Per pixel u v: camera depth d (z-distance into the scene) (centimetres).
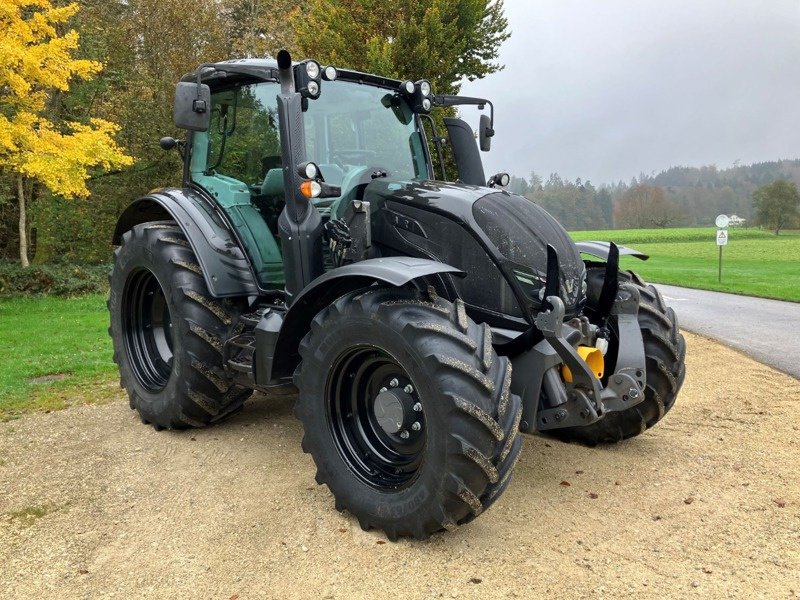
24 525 318
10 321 1035
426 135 467
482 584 258
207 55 2006
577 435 421
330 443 317
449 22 1215
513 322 324
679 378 396
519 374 316
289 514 322
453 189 355
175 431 451
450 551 283
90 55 1666
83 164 1243
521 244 329
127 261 470
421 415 304
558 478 363
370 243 361
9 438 443
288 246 366
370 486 303
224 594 257
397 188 366
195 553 288
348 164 404
